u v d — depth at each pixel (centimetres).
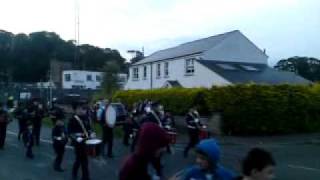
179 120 2836
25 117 1825
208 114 2727
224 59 4309
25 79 9181
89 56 10375
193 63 4253
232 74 3838
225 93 2594
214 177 461
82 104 1159
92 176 1261
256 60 4478
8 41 9300
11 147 1877
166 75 4638
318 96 2814
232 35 4375
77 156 1150
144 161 414
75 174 1188
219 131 2586
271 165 393
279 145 2155
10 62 9175
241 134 2594
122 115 2841
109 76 6594
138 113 1894
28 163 1479
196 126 1606
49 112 3434
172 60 4531
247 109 2586
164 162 1496
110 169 1372
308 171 1374
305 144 2206
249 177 396
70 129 1147
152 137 414
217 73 3828
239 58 4403
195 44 4691
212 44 4328
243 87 2592
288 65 8231
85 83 8494
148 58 5131
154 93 3228
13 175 1266
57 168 1330
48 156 1638
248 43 4450
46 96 6222
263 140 2344
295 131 2730
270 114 2630
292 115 2712
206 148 457
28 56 9262
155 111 1508
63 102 3934
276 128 2653
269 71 4181
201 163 462
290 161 1608
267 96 2627
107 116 1585
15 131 2634
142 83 5069
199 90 2820
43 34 9650
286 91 2703
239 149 1964
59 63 8831
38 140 1927
